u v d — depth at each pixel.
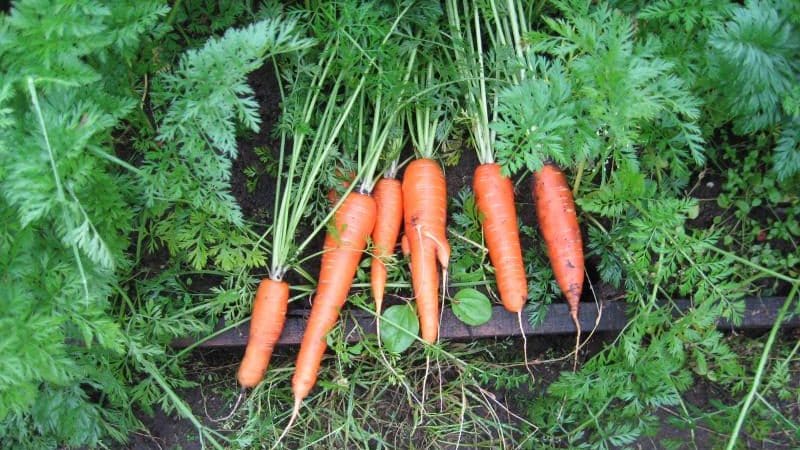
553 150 0.59
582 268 0.68
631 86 0.56
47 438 0.66
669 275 0.67
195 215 0.65
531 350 0.73
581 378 0.66
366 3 0.69
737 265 0.69
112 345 0.57
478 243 0.71
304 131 0.65
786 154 0.63
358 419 0.71
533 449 0.69
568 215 0.68
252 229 0.72
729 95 0.62
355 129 0.69
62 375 0.57
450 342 0.72
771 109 0.62
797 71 0.60
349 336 0.70
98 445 0.70
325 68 0.67
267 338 0.67
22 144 0.53
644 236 0.64
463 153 0.73
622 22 0.59
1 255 0.55
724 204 0.72
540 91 0.59
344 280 0.67
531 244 0.73
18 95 0.55
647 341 0.72
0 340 0.53
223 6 0.69
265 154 0.71
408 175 0.69
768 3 0.58
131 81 0.64
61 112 0.54
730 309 0.65
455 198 0.73
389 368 0.67
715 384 0.72
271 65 0.73
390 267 0.70
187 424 0.72
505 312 0.70
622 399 0.71
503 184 0.68
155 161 0.67
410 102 0.67
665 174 0.71
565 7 0.62
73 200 0.54
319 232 0.72
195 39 0.70
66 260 0.58
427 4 0.69
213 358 0.72
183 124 0.61
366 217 0.67
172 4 0.69
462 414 0.68
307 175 0.70
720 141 0.73
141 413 0.72
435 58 0.71
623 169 0.62
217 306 0.68
